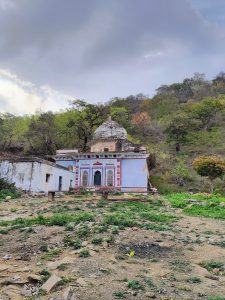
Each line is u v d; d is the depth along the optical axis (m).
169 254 10.47
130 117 85.38
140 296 6.78
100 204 21.86
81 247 10.22
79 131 57.22
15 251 9.91
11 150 59.44
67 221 13.84
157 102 104.19
